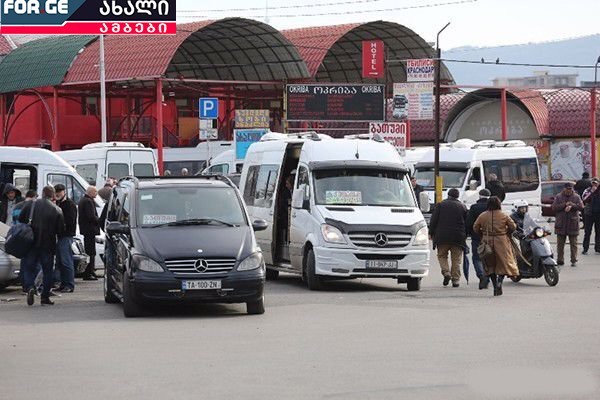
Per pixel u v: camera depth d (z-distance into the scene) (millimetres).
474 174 44375
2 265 23234
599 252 35531
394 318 18250
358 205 24109
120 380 12289
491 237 22422
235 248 18828
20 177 31109
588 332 16219
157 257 18562
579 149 76188
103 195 29984
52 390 11750
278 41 63938
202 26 60656
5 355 14414
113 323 18000
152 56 60531
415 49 69625
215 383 11984
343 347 14734
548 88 72500
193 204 19828
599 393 11227
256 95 71438
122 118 69625
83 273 27141
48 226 21297
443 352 14172
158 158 58812
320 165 24578
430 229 25031
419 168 46375
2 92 67938
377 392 11320
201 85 68500
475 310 19484
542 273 24984
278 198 26422
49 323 18125
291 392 11383
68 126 70562
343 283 26109
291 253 25047
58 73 63812
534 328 16734
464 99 78062
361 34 68375
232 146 61219
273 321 17984
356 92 61906
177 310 19922
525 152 45938
